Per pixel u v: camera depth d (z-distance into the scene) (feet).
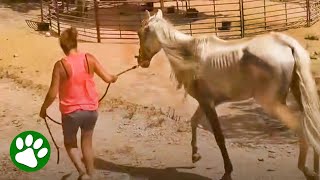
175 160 22.52
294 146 23.81
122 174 20.66
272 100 18.07
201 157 22.22
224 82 18.65
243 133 26.22
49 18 58.08
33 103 32.58
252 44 18.21
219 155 22.91
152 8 71.82
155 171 21.26
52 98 17.69
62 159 22.95
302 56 17.88
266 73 17.79
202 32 57.06
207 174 20.74
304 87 17.66
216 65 18.57
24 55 45.60
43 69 41.98
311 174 18.35
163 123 28.12
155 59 45.03
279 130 26.53
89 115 17.94
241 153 23.11
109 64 43.91
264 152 23.17
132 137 25.96
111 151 23.85
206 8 72.38
